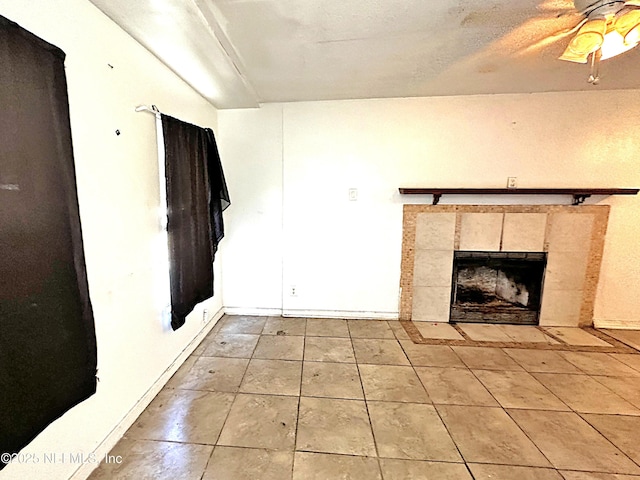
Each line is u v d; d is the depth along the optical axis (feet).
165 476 5.08
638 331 10.59
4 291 3.50
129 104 5.97
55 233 4.16
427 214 10.86
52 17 4.22
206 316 10.12
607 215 10.41
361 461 5.42
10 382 3.58
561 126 10.12
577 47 5.63
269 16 5.43
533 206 10.56
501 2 5.08
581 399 7.10
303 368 8.27
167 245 7.14
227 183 11.25
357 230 11.14
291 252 11.42
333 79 8.60
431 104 10.38
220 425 6.21
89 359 4.80
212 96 9.52
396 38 6.29
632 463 5.43
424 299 11.31
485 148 10.43
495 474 5.19
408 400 7.02
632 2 4.86
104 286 5.40
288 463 5.36
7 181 3.50
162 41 6.11
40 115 3.90
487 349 9.33
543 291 10.89
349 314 11.57
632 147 10.06
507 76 8.50
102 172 5.28
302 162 10.94
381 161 10.75
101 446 5.34
